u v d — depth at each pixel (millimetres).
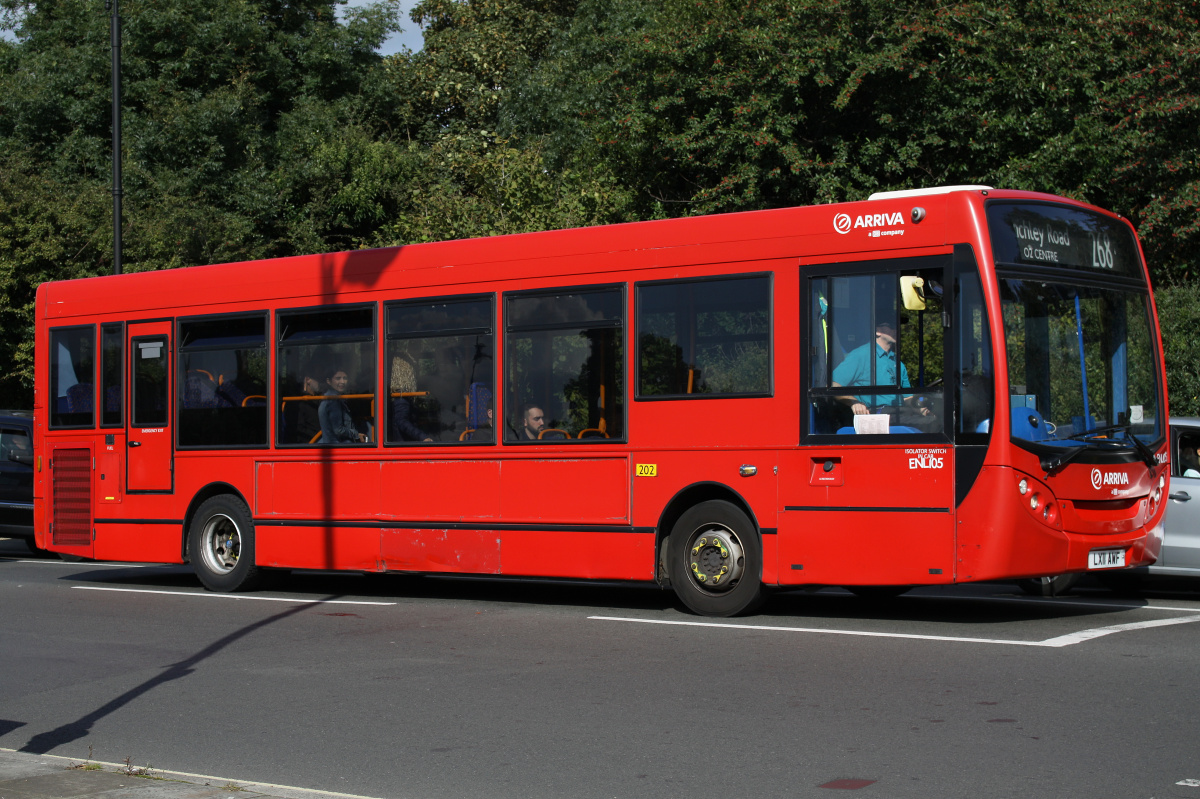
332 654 9336
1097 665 8047
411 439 12180
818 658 8523
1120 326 10352
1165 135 18750
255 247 32594
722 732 6609
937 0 22078
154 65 36000
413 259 12305
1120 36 20000
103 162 32312
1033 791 5406
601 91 27062
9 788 5574
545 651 9180
